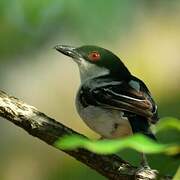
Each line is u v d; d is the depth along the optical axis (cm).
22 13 1280
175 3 1445
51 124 905
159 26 2098
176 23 2081
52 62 2059
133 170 870
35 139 1941
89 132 2047
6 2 1266
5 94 930
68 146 461
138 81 1130
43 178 1914
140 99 1021
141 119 1000
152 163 935
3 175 1903
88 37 1229
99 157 884
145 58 2125
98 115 1059
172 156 538
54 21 1271
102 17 1212
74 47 1221
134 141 461
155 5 1411
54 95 2080
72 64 2105
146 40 2108
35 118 905
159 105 1348
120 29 1222
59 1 1246
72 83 2103
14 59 1547
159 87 2123
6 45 1427
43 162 1914
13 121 909
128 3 1224
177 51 2166
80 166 1370
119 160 888
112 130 1050
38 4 1261
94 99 1064
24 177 1906
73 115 2081
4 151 1912
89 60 1194
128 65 2119
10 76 1903
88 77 1194
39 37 1377
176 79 2141
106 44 1240
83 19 1227
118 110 1028
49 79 2064
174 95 1412
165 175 857
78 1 1221
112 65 1187
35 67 1980
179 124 473
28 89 2000
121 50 2094
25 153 1931
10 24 1315
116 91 1052
